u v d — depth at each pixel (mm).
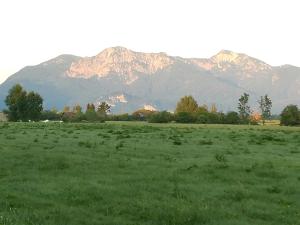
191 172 20625
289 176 20125
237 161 25422
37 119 147875
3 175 19453
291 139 48594
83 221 12133
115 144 35344
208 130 71438
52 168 21266
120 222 12070
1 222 11453
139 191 16000
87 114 141625
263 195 15914
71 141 37750
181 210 12711
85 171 20578
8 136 42531
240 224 12219
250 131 72500
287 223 12484
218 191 16422
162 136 47500
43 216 12445
